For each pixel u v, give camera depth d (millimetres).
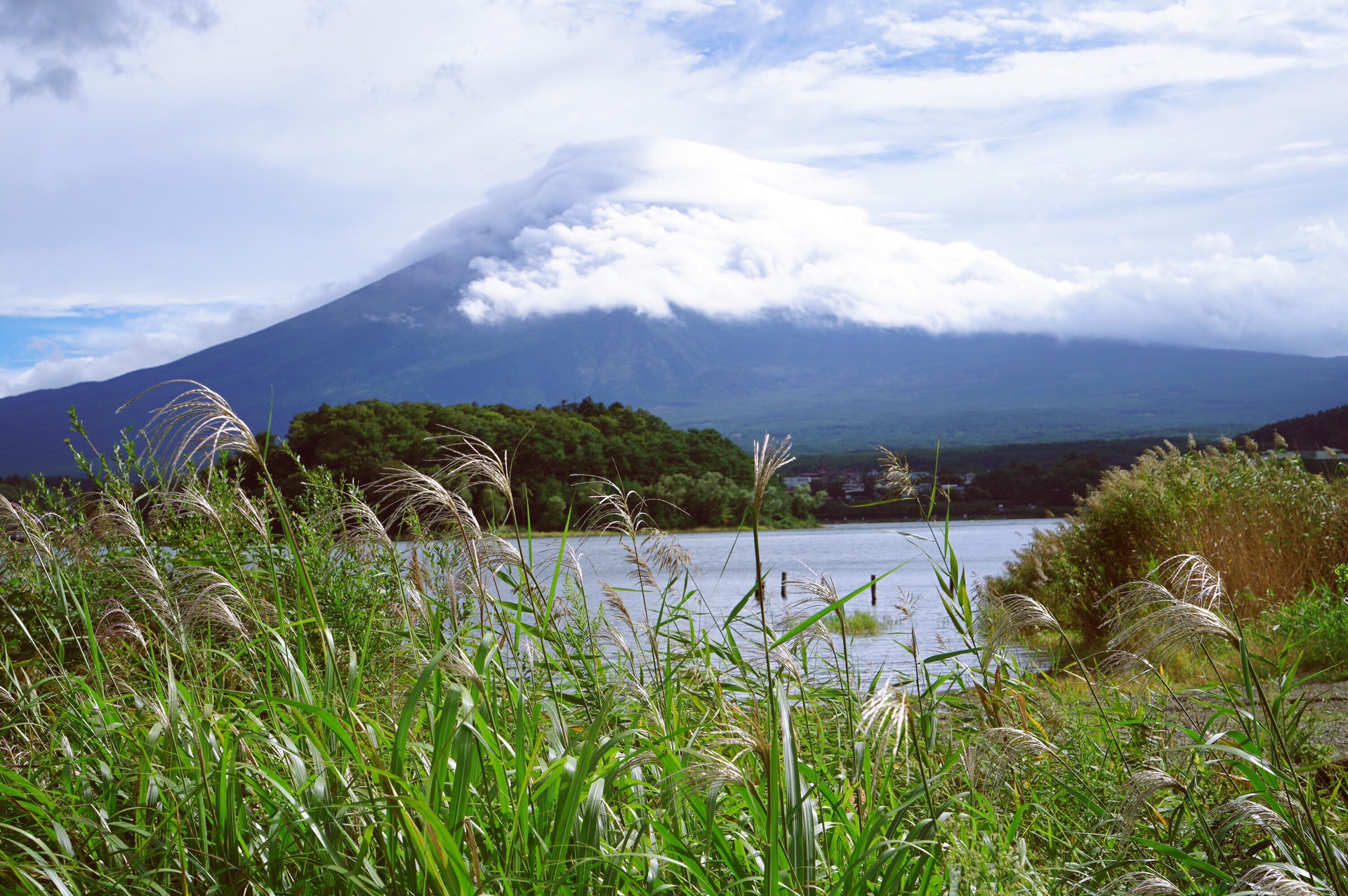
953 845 2838
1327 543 11516
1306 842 2668
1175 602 2887
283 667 3193
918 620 11875
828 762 3918
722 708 3678
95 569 4371
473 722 2760
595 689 3641
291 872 2809
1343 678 7117
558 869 2420
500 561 3441
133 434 5395
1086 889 3141
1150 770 3074
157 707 3006
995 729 3451
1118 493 13195
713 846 2811
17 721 3621
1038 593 14336
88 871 2705
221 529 3771
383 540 3543
